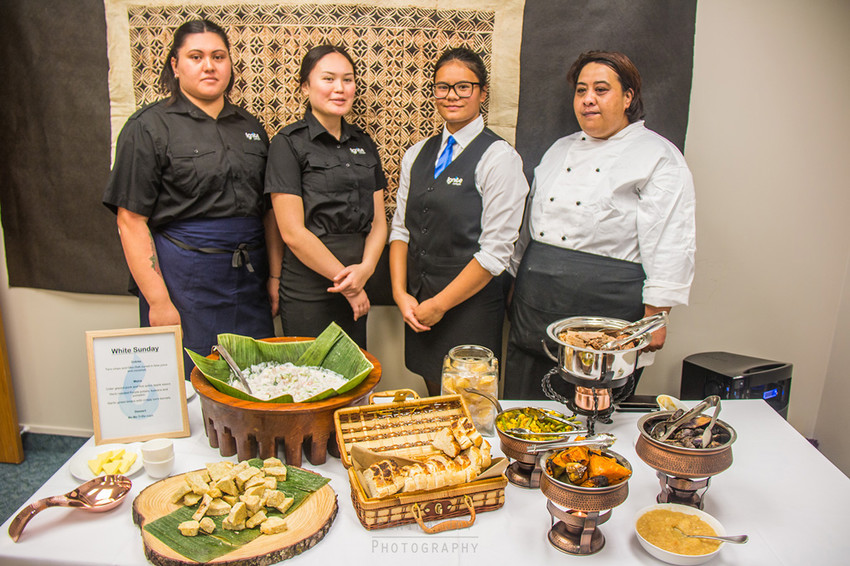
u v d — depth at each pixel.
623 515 1.22
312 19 2.24
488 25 2.21
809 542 1.15
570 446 1.15
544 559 1.10
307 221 2.09
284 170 2.02
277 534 1.10
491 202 1.98
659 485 1.32
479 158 1.99
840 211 2.35
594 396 1.37
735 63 2.23
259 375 1.57
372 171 2.15
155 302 2.05
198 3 2.26
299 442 1.34
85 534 1.14
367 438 1.30
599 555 1.11
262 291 2.24
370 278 2.46
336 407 1.33
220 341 1.57
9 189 2.50
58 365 2.71
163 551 1.03
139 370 1.45
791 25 2.19
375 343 2.57
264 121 2.34
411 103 2.30
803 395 2.57
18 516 1.13
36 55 2.35
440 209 2.03
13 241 2.56
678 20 2.12
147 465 1.29
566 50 2.19
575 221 1.95
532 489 1.29
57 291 2.61
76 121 2.39
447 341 2.16
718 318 2.49
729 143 2.31
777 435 1.54
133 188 1.95
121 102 2.35
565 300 1.98
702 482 1.19
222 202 2.04
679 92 2.17
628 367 1.32
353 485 1.18
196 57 1.93
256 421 1.31
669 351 2.54
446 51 2.06
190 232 2.04
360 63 2.27
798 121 2.27
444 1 2.21
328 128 2.06
